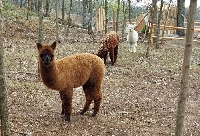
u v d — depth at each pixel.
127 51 18.05
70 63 7.92
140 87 11.97
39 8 10.28
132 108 9.76
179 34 24.34
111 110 9.44
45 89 10.63
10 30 19.91
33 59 14.30
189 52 4.84
